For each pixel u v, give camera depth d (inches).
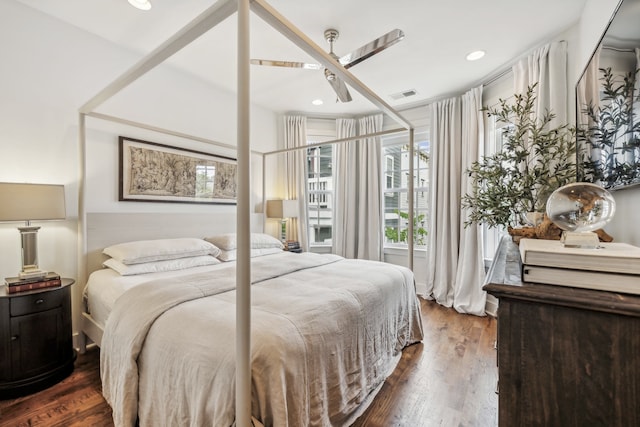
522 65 107.6
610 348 21.9
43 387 72.8
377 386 72.3
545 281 26.6
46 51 87.5
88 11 85.8
